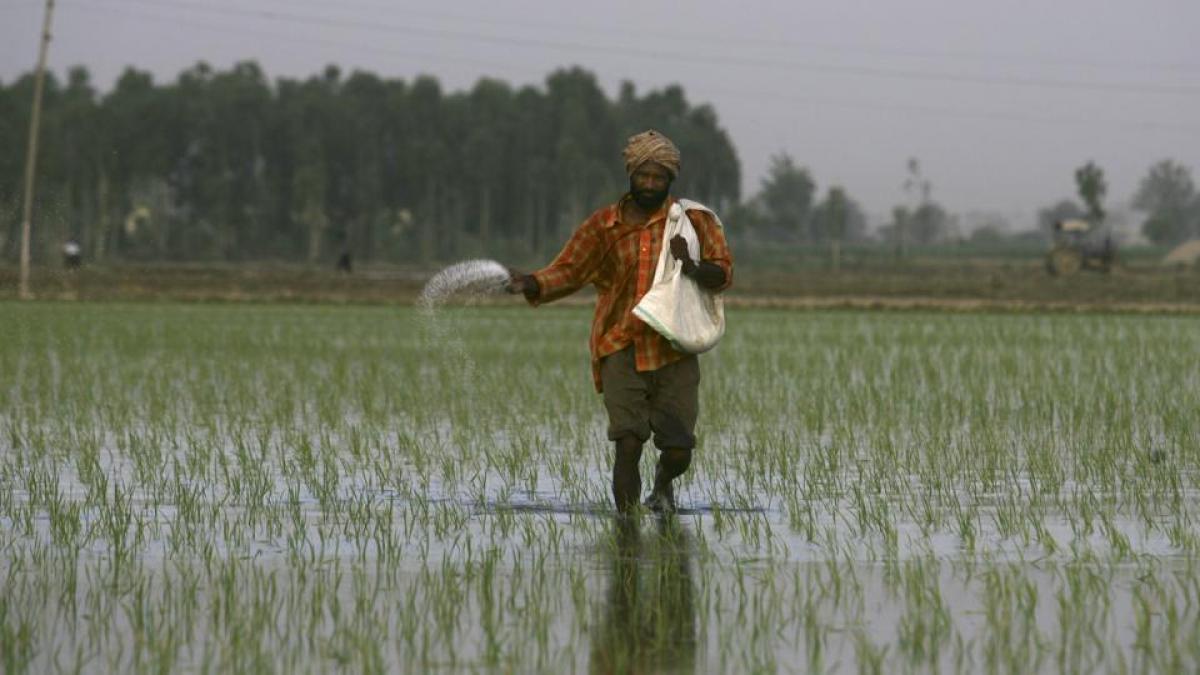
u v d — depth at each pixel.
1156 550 16.95
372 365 42.06
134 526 18.59
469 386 36.91
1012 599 14.58
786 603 14.43
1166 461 23.89
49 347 51.50
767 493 21.28
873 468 23.38
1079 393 35.62
